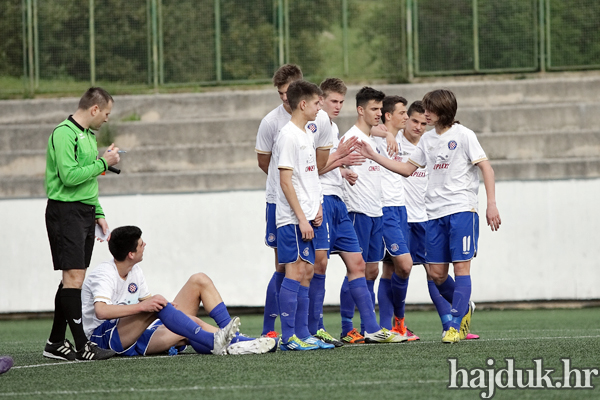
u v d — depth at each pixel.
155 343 18.11
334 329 28.73
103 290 17.69
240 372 14.72
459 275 19.39
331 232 20.08
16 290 37.88
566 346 18.36
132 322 17.92
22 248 38.03
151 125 48.09
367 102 21.36
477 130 46.44
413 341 20.95
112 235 18.03
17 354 20.84
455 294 19.28
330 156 19.70
